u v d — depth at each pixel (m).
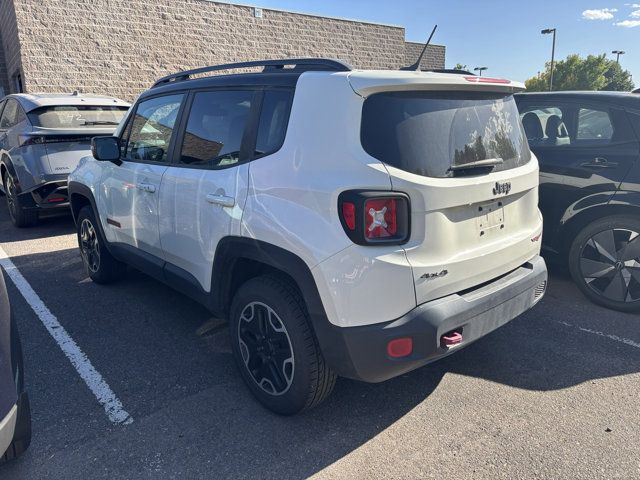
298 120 2.61
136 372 3.35
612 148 4.14
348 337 2.38
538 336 3.80
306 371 2.62
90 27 12.52
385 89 2.40
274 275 2.79
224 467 2.49
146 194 3.72
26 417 2.27
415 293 2.37
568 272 4.71
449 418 2.86
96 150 3.88
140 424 2.81
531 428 2.76
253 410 2.94
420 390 3.13
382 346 2.35
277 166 2.64
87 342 3.76
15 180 6.87
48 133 6.43
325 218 2.39
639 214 4.01
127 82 13.32
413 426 2.79
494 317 2.69
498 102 2.91
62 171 6.53
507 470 2.45
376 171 2.30
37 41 11.88
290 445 2.64
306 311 2.62
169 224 3.48
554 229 4.48
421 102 2.50
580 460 2.51
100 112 7.20
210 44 14.45
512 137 2.97
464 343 2.54
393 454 2.57
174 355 3.57
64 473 2.45
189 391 3.13
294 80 2.71
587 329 3.90
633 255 4.06
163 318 4.18
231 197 2.86
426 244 2.39
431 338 2.36
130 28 13.10
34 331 3.94
